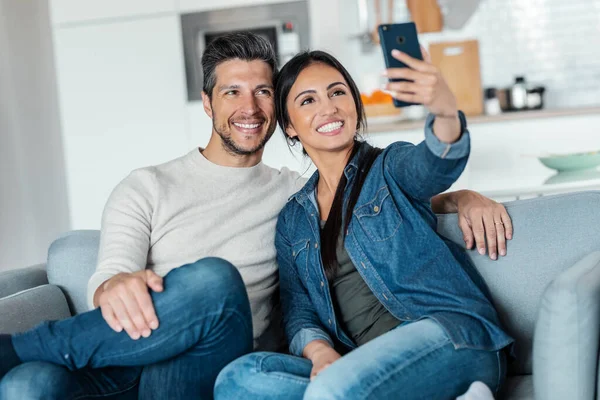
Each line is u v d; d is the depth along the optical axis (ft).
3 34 16.52
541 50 15.14
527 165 12.78
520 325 6.12
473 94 14.66
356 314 5.96
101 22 14.62
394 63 5.22
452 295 5.58
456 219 6.46
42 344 5.26
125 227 6.34
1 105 16.38
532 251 6.14
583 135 13.62
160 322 5.25
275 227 6.72
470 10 15.24
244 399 5.15
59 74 14.83
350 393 4.64
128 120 14.79
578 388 4.95
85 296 7.25
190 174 6.71
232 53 6.70
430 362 5.02
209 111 7.04
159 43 14.53
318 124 6.15
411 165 5.50
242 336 5.60
